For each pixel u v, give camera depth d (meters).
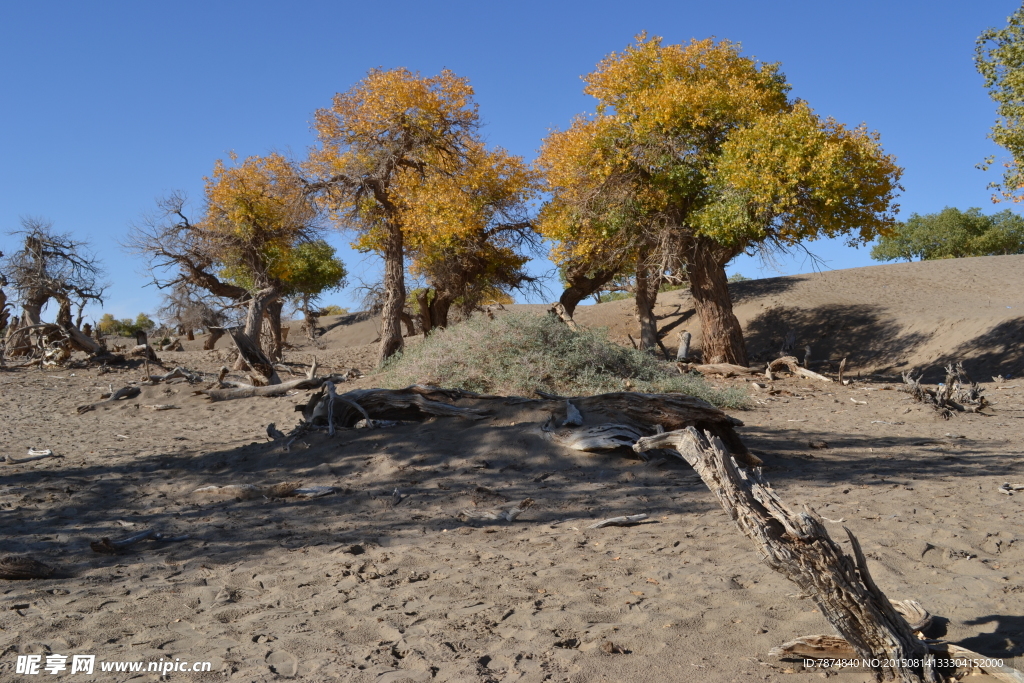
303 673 3.43
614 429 8.45
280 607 4.43
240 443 11.07
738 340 24.28
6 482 8.37
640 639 3.77
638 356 15.95
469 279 28.98
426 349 15.82
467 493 7.22
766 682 3.23
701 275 24.16
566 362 14.71
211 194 29.67
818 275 43.25
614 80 24.61
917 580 4.56
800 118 21.38
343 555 5.48
